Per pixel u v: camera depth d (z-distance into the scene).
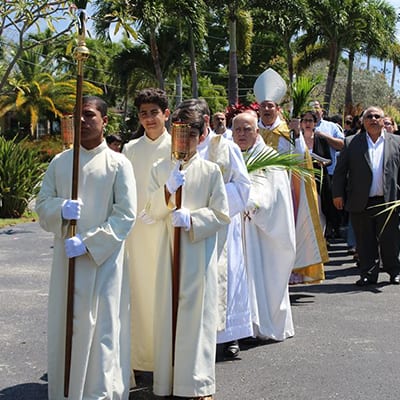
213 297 4.32
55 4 11.89
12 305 6.85
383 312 6.81
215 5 24.20
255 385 4.75
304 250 7.33
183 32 24.89
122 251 4.12
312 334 6.01
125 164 4.14
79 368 3.92
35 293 7.38
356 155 8.09
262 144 5.89
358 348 5.61
